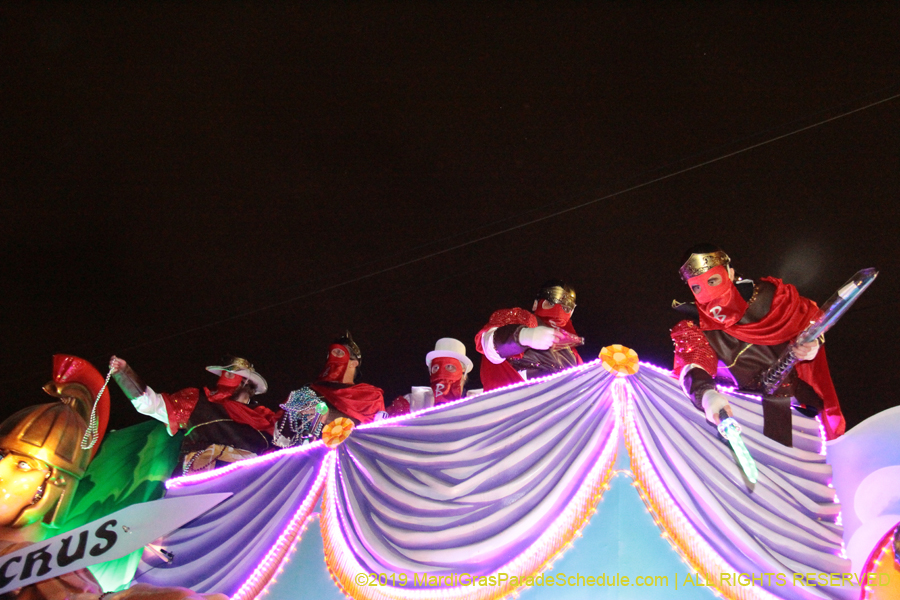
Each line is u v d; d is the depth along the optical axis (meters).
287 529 3.77
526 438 3.56
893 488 3.29
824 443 3.46
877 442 3.42
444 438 3.72
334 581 3.57
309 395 4.39
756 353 3.61
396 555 3.40
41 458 4.09
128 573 3.87
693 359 3.60
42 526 4.10
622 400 3.56
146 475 4.28
